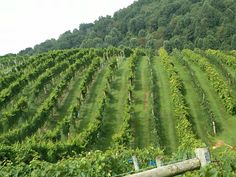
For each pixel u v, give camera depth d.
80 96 54.94
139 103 52.47
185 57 80.94
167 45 145.25
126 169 15.26
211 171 6.55
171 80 55.50
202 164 6.81
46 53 79.81
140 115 47.97
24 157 23.38
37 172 13.75
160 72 68.38
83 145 32.19
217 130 43.12
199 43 135.25
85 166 13.57
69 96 56.09
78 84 61.44
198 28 144.62
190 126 37.53
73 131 43.75
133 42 171.25
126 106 45.97
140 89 58.69
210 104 51.12
